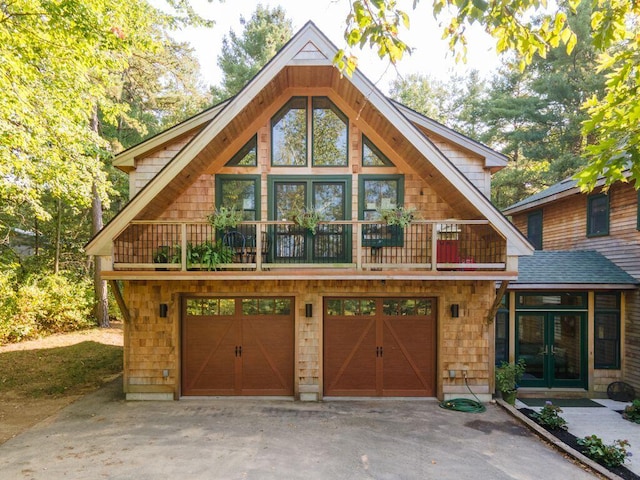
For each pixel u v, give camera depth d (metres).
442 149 9.41
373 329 9.05
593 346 10.21
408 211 8.23
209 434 6.91
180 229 9.07
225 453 6.20
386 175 9.23
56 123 8.91
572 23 17.56
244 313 9.05
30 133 8.56
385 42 3.96
